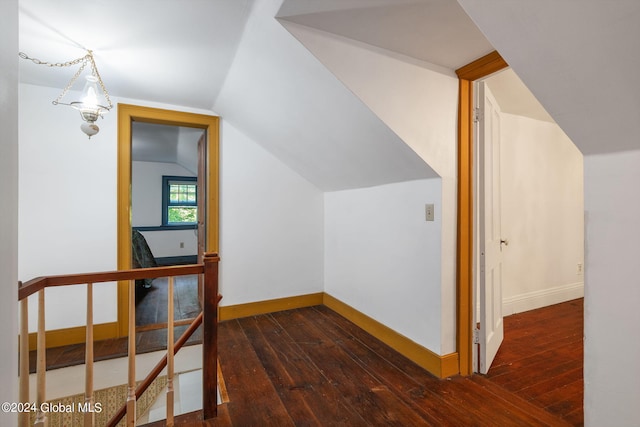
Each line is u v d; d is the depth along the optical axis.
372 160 2.23
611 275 1.03
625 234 0.99
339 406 1.70
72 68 2.15
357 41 1.65
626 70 0.82
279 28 1.50
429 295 2.05
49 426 2.17
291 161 3.13
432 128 1.91
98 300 2.62
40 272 2.46
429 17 1.44
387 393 1.81
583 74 0.90
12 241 0.74
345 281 3.11
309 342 2.51
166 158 6.17
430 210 2.03
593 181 1.07
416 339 2.17
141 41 1.81
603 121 0.97
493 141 2.30
